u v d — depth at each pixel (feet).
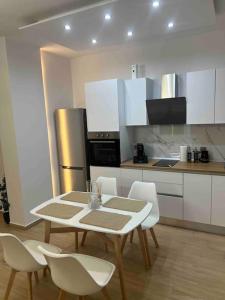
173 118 11.14
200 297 6.85
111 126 11.82
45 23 7.93
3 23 8.75
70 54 13.88
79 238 10.40
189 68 11.51
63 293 5.75
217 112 10.09
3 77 10.44
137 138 13.21
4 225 11.93
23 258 5.83
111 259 8.80
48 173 12.67
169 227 11.06
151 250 9.24
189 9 7.23
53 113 13.94
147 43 11.95
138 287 7.31
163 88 11.28
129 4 6.78
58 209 7.53
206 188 10.02
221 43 10.73
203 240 9.86
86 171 13.66
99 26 8.38
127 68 13.10
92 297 6.97
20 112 10.91
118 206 7.68
